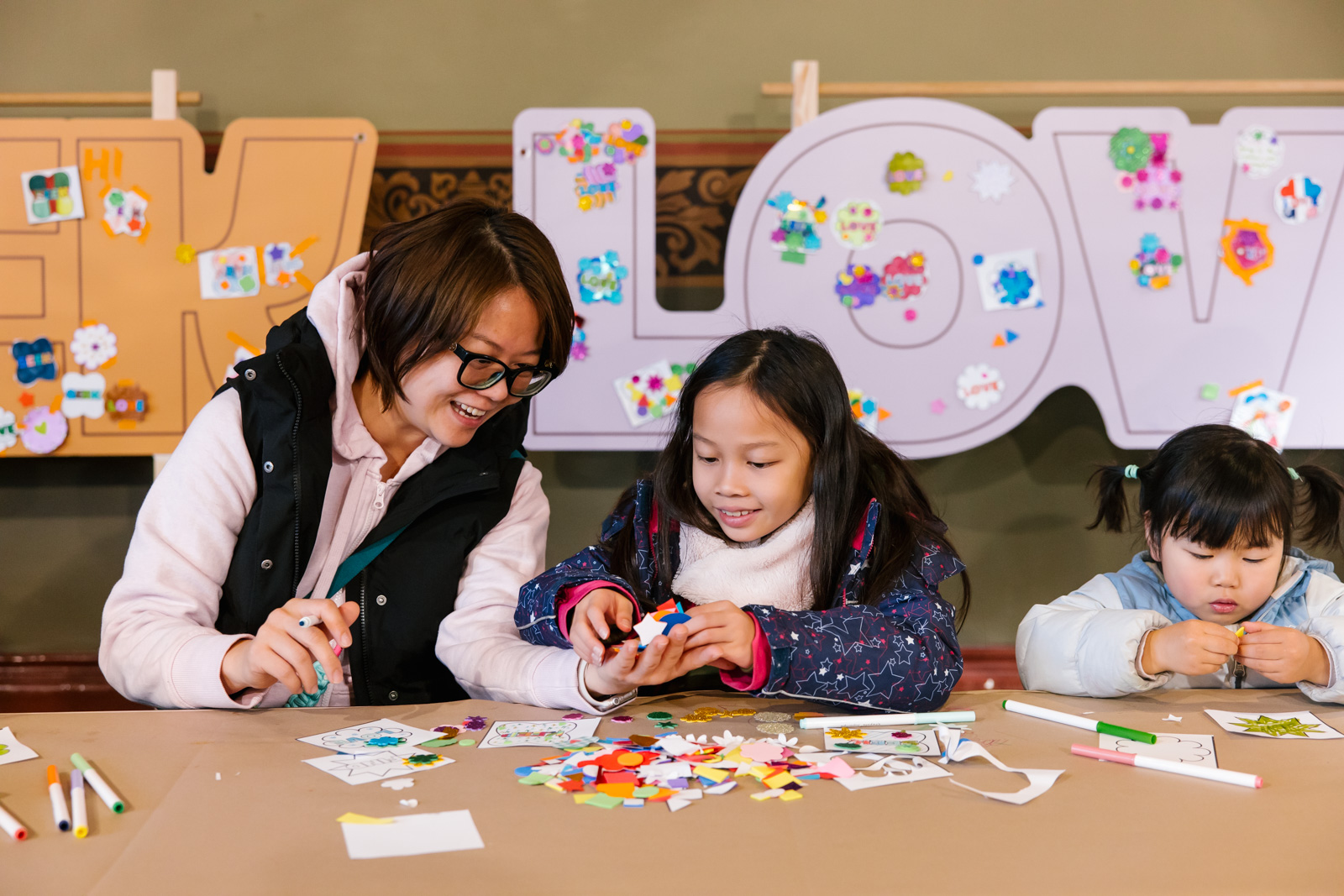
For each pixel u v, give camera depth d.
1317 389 2.01
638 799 0.71
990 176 2.00
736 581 1.11
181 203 1.97
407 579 1.14
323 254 1.98
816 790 0.73
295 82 2.13
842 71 2.15
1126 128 1.99
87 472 2.13
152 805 0.70
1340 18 2.16
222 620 1.09
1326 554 2.02
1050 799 0.72
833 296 2.02
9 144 1.96
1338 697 0.99
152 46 2.11
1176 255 2.00
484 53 2.14
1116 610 1.11
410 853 0.62
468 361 0.99
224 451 1.04
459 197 2.15
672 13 2.15
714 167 2.16
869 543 1.08
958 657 1.02
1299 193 1.99
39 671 2.10
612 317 2.02
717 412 1.02
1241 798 0.72
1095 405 2.20
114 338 1.98
